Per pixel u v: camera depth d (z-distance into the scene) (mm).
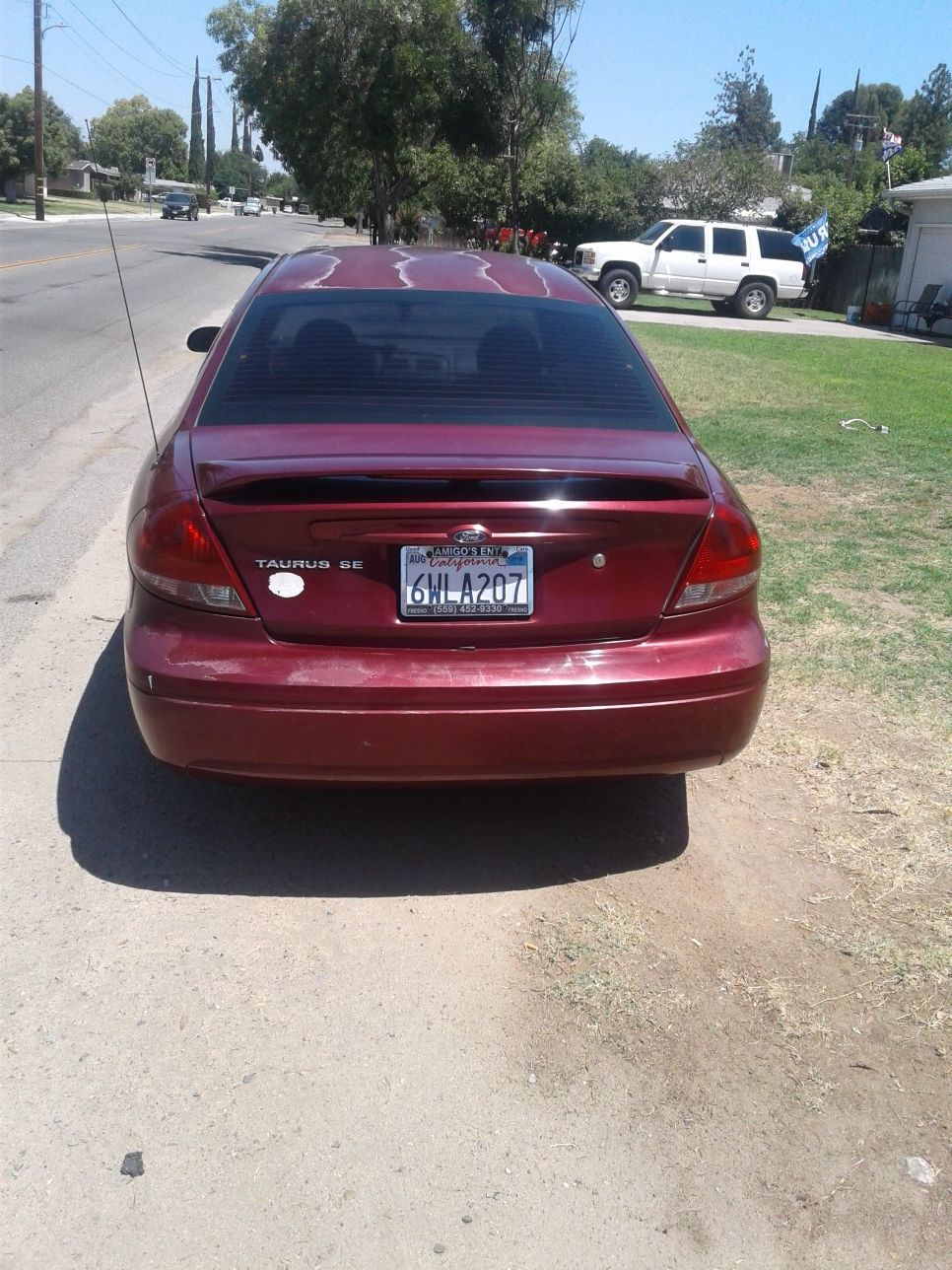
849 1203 2260
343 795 3723
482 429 3166
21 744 3908
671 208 37469
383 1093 2482
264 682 2842
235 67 34062
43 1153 2295
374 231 36875
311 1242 2131
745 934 3051
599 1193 2260
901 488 7770
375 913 3096
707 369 14602
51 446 8492
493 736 2920
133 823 3477
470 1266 2100
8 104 59594
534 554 2928
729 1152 2367
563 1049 2623
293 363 3439
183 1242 2121
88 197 68250
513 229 28906
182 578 2893
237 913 3070
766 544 6391
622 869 3348
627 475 2887
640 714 2980
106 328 15000
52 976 2791
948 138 96438
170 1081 2490
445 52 28500
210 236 44625
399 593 2895
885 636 5020
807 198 37562
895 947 2996
